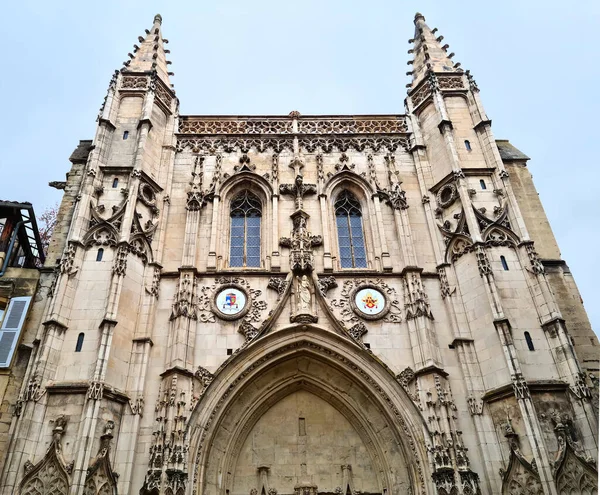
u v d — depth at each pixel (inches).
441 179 1166.3
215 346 968.9
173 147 1229.1
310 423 968.3
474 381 925.2
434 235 1114.1
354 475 919.7
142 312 976.9
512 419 857.5
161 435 837.8
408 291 1034.7
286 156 1248.8
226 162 1232.8
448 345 984.3
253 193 1214.3
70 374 848.9
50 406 813.2
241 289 1034.7
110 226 1011.9
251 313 1009.5
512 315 950.4
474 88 1278.3
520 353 908.0
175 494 782.5
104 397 837.2
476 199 1101.7
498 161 1140.5
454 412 893.8
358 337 984.3
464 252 1046.4
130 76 1275.8
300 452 938.7
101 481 774.5
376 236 1131.3
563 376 880.3
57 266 1049.5
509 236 1044.5
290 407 983.6
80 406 817.5
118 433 839.1
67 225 1115.3
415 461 862.5
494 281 979.9
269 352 946.7
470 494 800.9
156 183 1138.0
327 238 1109.1
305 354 976.3
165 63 1401.3
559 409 847.7
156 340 964.6
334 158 1250.6
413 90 1354.6
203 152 1243.8
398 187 1184.2
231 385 914.7
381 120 1336.1
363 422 949.8
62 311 898.1
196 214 1125.1
